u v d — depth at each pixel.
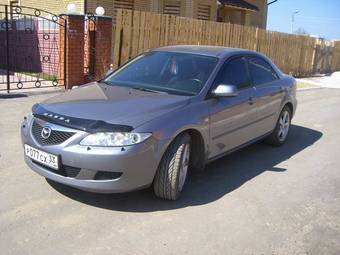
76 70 11.83
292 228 4.39
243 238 4.12
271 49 19.30
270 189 5.41
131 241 3.93
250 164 6.36
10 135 7.00
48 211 4.38
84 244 3.83
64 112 4.50
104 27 12.11
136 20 12.23
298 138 8.21
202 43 14.95
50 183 5.04
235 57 6.11
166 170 4.58
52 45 14.44
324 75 24.38
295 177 5.92
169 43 13.48
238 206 4.82
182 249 3.85
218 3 21.53
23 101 9.86
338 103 13.45
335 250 4.02
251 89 6.19
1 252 3.63
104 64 12.23
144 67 5.90
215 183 5.48
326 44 24.83
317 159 6.85
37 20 15.08
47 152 4.35
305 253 3.93
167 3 18.91
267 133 6.85
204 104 5.13
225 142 5.59
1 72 15.24
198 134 5.02
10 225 4.06
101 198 4.72
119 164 4.17
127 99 4.87
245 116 5.95
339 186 5.67
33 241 3.82
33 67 15.70
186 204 4.77
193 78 5.45
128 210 4.51
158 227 4.21
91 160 4.16
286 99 7.21
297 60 21.98
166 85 5.43
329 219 4.66
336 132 8.98
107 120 4.31
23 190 4.83
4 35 17.19
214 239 4.06
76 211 4.41
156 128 4.39
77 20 11.62
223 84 5.53
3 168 5.49
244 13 24.81
